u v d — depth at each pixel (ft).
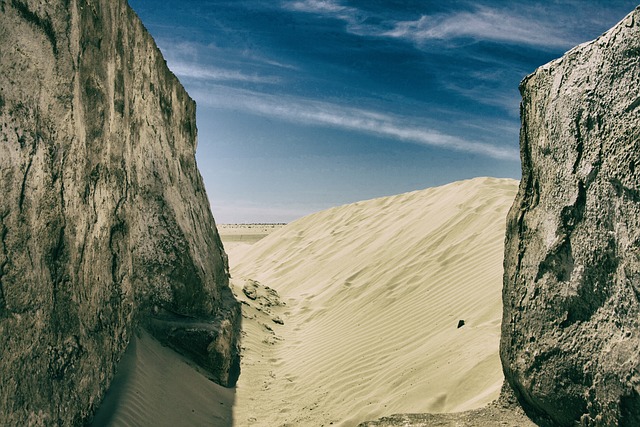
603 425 8.45
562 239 9.79
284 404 18.06
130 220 17.17
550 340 9.78
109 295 14.58
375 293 30.58
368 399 16.30
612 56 8.87
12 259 9.15
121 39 16.30
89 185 13.03
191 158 27.81
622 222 8.41
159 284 19.07
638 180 8.09
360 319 27.12
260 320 29.81
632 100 8.39
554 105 10.36
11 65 9.36
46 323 10.39
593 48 9.42
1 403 8.45
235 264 67.36
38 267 10.14
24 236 9.60
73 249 11.82
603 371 8.43
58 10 10.98
